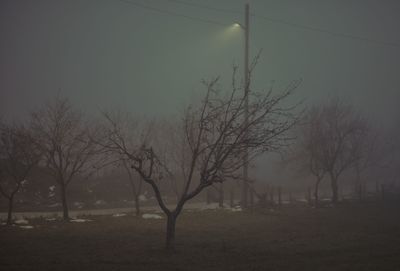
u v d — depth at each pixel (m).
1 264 12.60
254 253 14.94
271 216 26.31
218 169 14.80
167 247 15.03
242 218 25.19
